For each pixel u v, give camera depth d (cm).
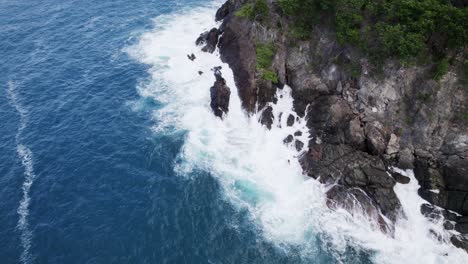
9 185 5550
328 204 5181
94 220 5084
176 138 6256
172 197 5362
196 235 4906
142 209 5216
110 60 8131
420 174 5284
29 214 5175
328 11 6350
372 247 4772
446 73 5247
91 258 4659
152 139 6253
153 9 10019
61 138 6300
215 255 4694
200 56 7938
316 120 6019
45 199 5366
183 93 7156
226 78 7088
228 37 7538
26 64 8019
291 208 5191
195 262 4622
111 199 5353
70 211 5203
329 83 6197
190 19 9538
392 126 5544
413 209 5084
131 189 5488
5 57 8219
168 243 4819
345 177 5306
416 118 5406
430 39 5322
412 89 5466
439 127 5238
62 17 9681
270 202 5269
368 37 5788
